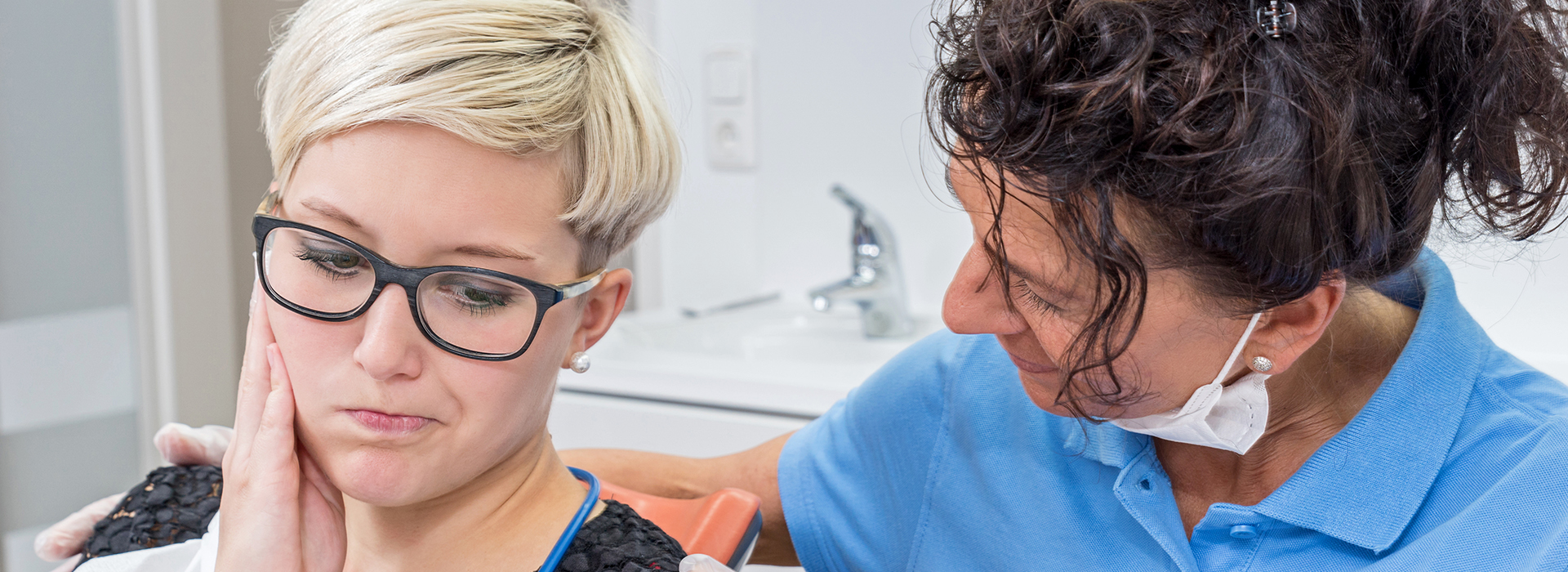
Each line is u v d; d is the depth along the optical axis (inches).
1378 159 21.4
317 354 24.9
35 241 64.8
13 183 63.3
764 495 39.4
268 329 27.2
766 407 57.6
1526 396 26.7
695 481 39.9
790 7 74.6
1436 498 26.5
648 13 77.8
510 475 27.3
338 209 23.6
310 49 24.3
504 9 24.5
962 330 25.1
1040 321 23.7
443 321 24.4
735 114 77.8
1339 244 21.1
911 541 35.8
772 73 76.0
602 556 26.9
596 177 25.1
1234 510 27.9
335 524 27.7
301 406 25.7
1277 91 19.7
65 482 68.6
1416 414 26.6
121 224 69.9
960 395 34.8
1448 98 21.7
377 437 24.9
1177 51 20.0
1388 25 20.8
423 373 24.5
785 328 73.9
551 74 24.4
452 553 27.3
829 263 76.8
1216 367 24.2
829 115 74.7
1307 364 27.2
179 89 70.2
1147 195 20.5
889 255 70.0
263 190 78.0
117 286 70.3
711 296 81.5
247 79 75.9
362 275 24.4
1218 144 19.8
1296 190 19.8
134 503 34.2
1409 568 25.7
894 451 36.6
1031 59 20.7
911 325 71.4
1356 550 26.9
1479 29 21.3
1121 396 24.7
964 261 24.5
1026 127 21.0
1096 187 20.6
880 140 73.5
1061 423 32.2
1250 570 28.1
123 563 31.3
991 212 22.7
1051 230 22.0
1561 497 24.1
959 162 23.0
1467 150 22.3
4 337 64.1
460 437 25.2
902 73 72.0
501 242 24.0
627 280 27.9
